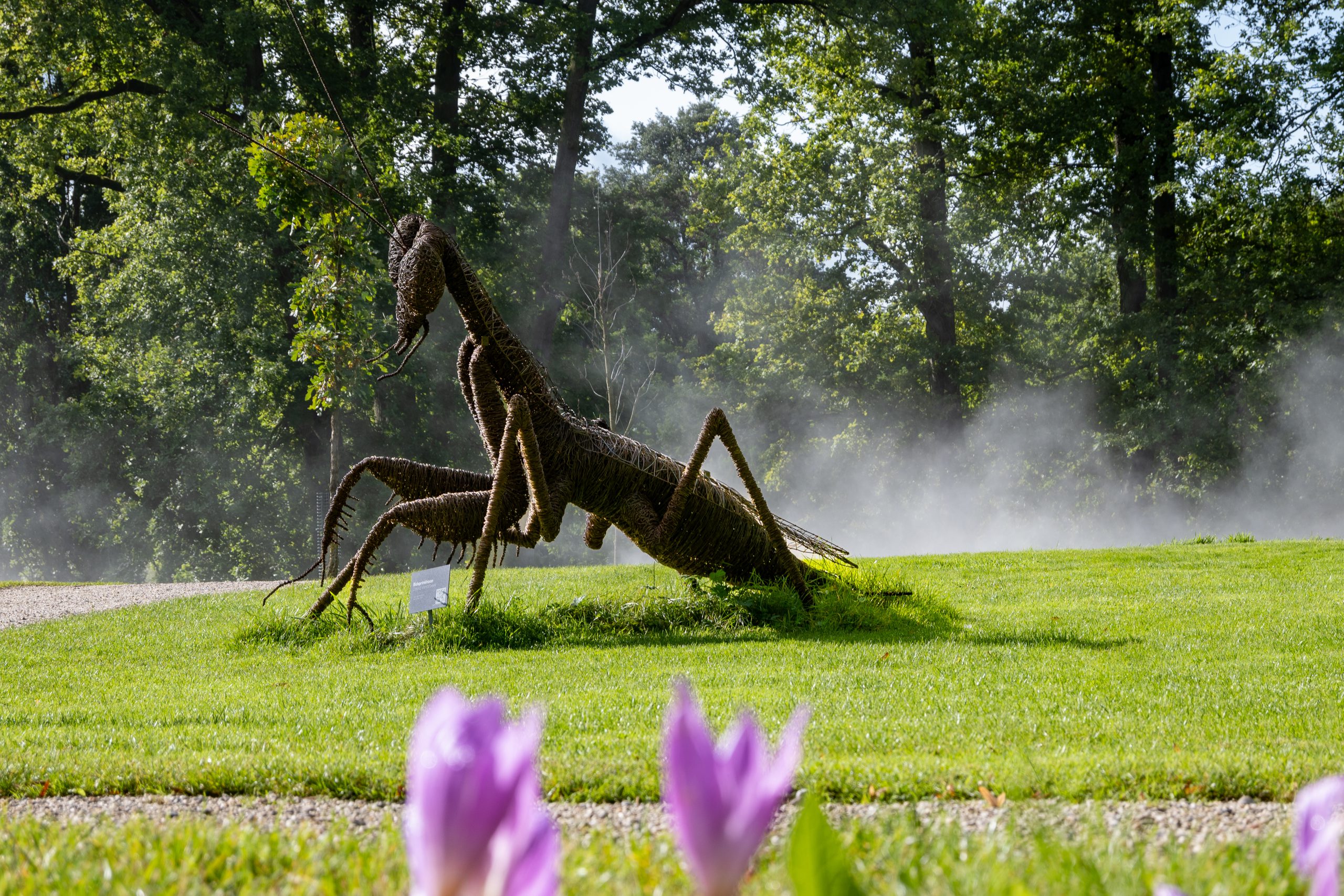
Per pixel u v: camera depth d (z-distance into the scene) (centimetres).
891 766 452
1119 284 3550
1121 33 3350
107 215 4453
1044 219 3338
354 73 3098
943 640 1003
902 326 3634
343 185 1430
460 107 3609
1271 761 457
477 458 3544
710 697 709
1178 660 858
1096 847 284
